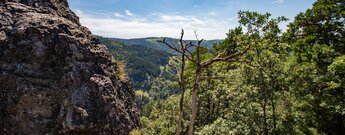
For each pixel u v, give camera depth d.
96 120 15.05
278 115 21.80
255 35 27.33
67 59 16.38
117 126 15.90
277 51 20.27
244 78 20.12
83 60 16.72
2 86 15.19
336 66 23.09
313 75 25.20
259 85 20.08
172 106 30.78
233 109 21.12
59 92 15.62
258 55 19.27
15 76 15.34
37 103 15.16
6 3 18.14
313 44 39.72
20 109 14.91
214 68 27.84
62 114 14.90
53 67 16.50
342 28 38.78
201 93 27.78
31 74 15.72
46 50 16.44
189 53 12.16
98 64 17.12
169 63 13.36
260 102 20.44
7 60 15.91
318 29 40.72
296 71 25.55
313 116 26.72
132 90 20.75
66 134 14.59
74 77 15.71
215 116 26.56
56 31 16.95
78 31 17.89
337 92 27.02
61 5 20.95
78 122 14.54
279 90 22.05
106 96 15.98
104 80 16.59
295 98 24.67
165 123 30.16
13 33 16.58
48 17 17.84
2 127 14.61
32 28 16.64
